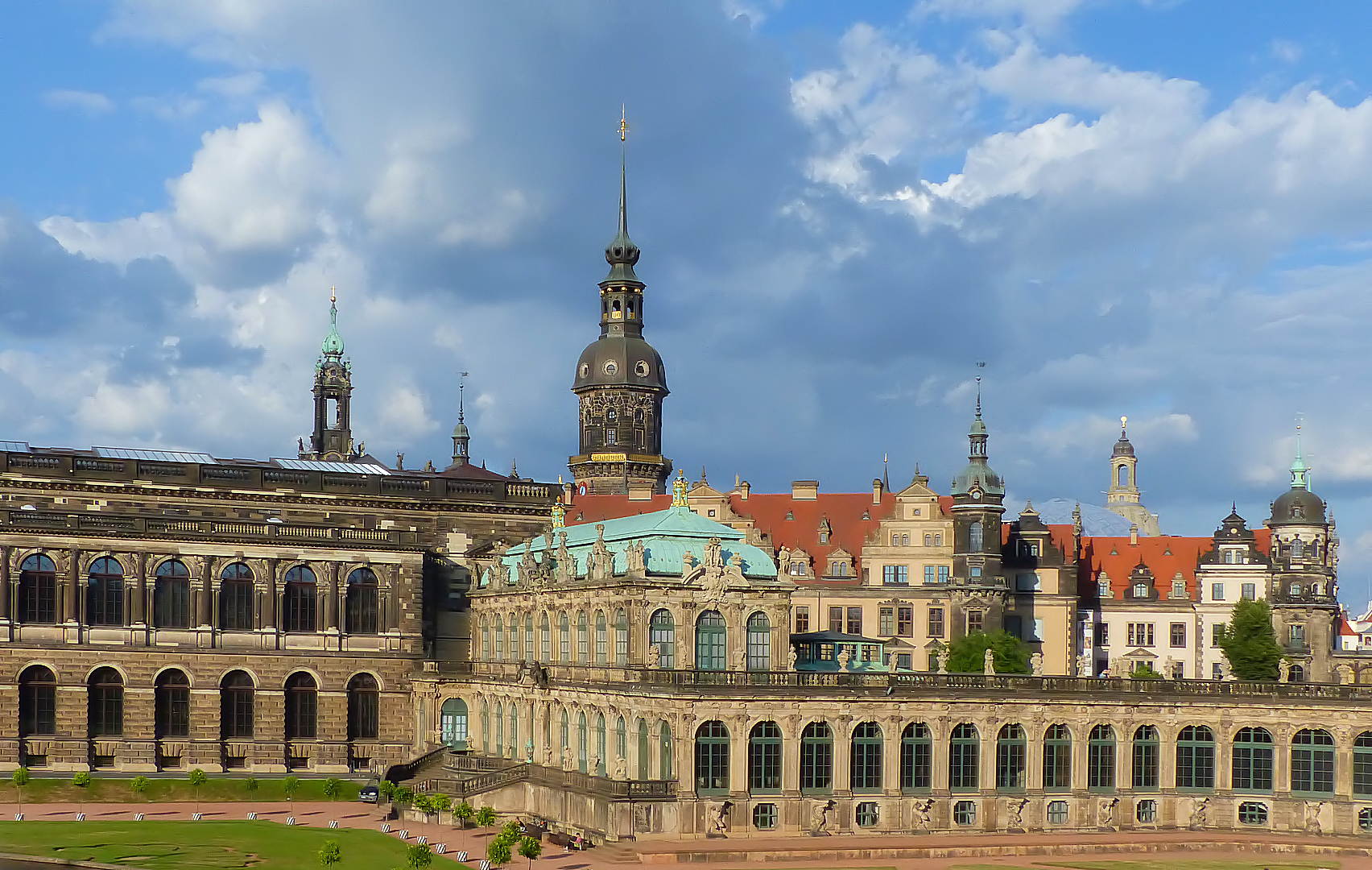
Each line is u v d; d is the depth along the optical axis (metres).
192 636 152.62
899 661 184.88
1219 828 136.88
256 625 155.25
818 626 186.50
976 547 185.12
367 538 160.00
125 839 118.81
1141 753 137.38
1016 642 175.12
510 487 175.38
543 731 141.38
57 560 149.12
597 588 134.88
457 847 119.94
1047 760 134.75
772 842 122.69
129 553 151.38
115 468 162.62
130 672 150.38
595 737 133.75
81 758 147.88
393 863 110.88
